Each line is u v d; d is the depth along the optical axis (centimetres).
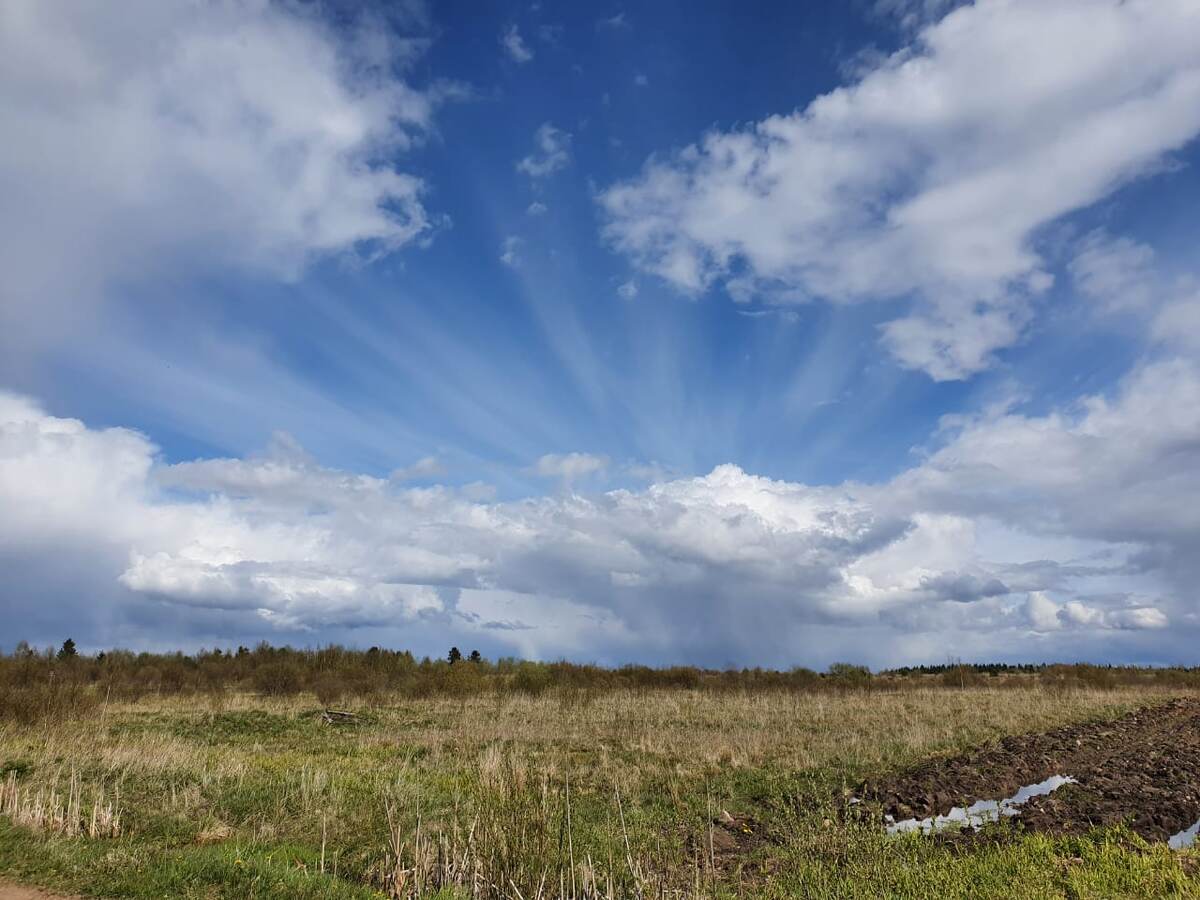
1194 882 759
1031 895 750
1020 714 2477
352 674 4134
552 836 901
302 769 1429
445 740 2041
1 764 1340
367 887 848
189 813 1120
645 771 1550
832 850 930
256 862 865
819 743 1836
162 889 776
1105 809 1091
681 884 847
